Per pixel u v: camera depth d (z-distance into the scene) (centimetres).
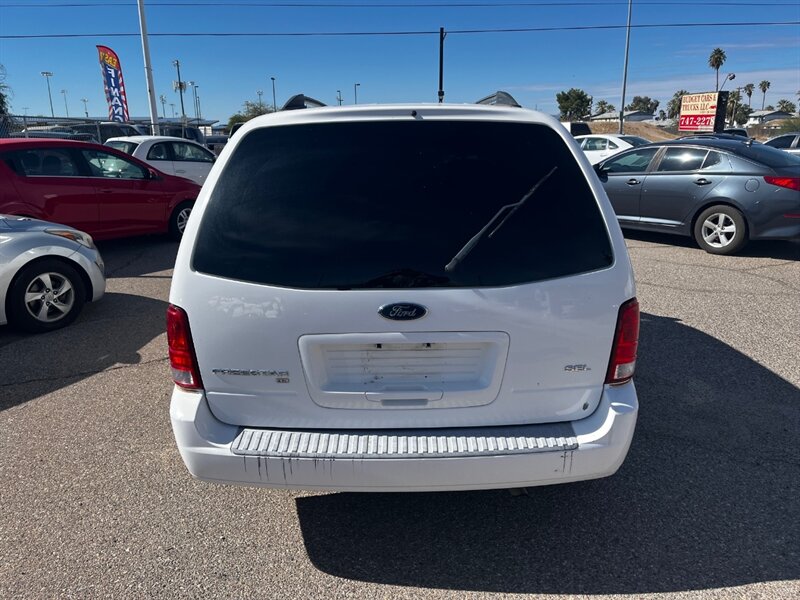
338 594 244
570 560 261
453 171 243
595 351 236
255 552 268
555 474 235
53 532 280
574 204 241
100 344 525
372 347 233
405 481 231
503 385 236
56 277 560
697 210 831
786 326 537
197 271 233
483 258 230
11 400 416
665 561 259
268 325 230
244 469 233
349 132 250
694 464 329
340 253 230
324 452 230
